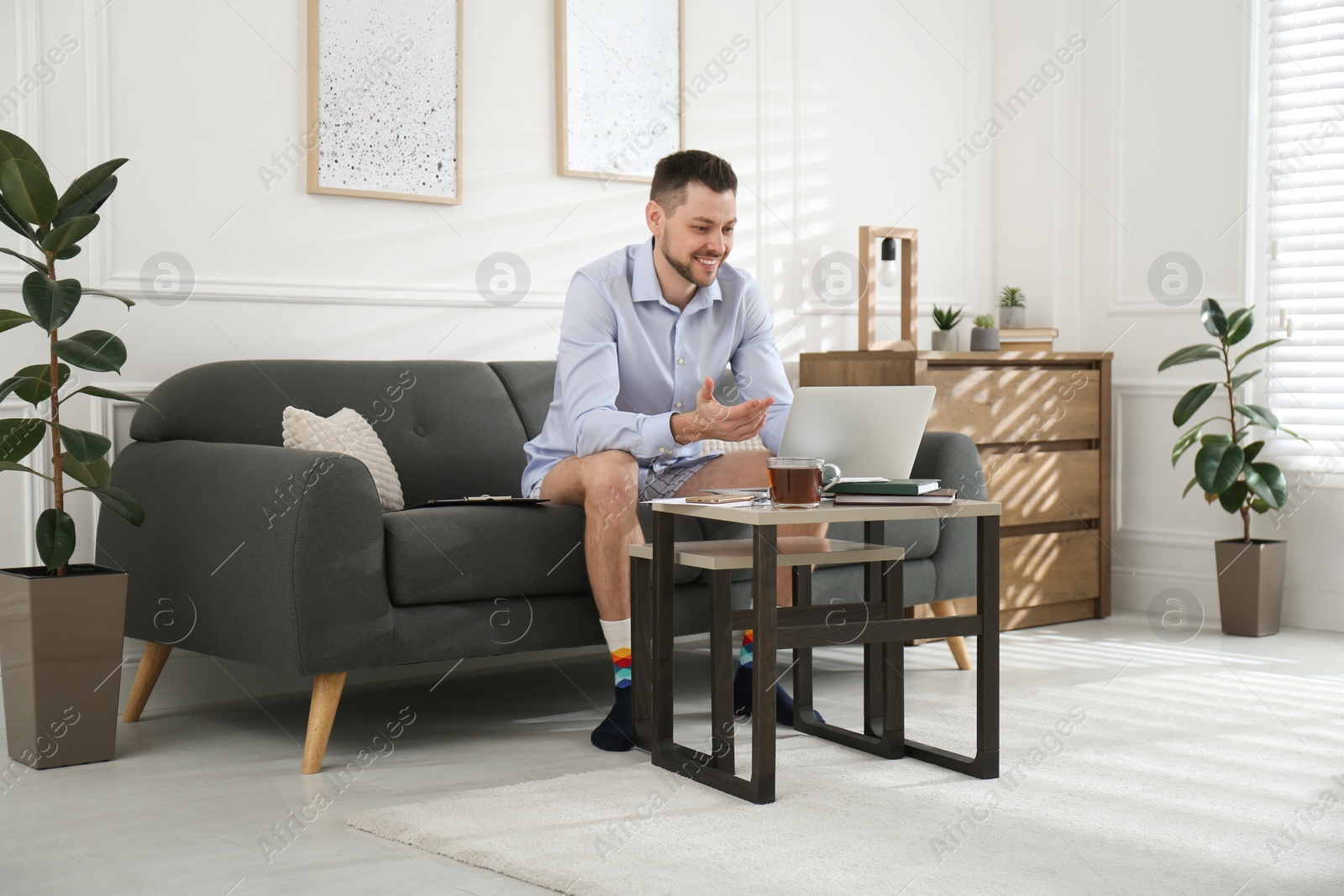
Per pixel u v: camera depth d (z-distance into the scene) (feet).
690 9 12.24
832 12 13.29
